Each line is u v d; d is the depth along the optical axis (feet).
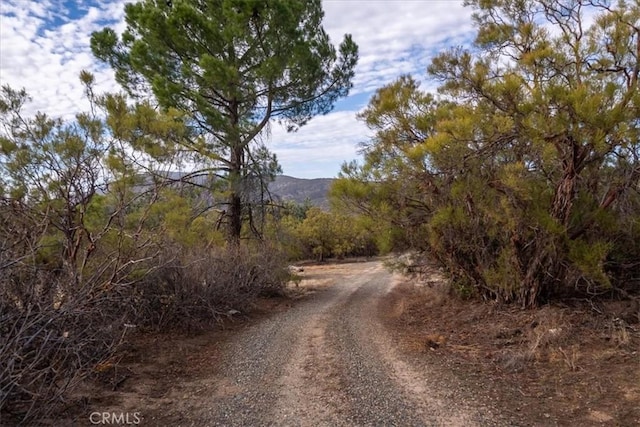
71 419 13.34
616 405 13.85
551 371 17.21
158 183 23.63
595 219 22.15
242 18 36.01
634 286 24.85
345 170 29.22
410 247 31.55
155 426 13.38
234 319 30.09
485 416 13.62
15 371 11.94
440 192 26.73
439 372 17.89
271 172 43.39
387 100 27.25
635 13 21.75
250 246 38.99
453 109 25.13
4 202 17.04
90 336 15.49
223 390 16.56
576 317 22.50
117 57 41.93
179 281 26.27
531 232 23.65
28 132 20.44
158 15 36.83
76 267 18.31
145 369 18.84
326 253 100.01
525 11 26.25
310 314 32.19
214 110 36.42
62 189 19.35
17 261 12.41
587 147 20.42
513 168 21.71
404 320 28.50
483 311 26.84
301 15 42.37
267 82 40.73
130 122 21.65
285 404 15.06
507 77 21.03
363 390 16.15
